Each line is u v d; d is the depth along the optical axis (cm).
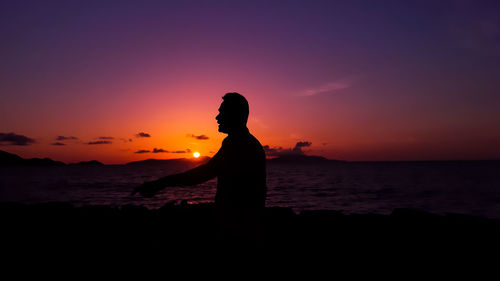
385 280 270
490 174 6712
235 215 169
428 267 303
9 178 6281
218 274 170
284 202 1988
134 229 430
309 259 318
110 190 3053
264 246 174
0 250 351
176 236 392
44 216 491
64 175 7869
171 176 165
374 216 486
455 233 397
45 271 293
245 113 179
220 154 174
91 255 334
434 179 5053
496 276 278
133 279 271
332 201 2062
